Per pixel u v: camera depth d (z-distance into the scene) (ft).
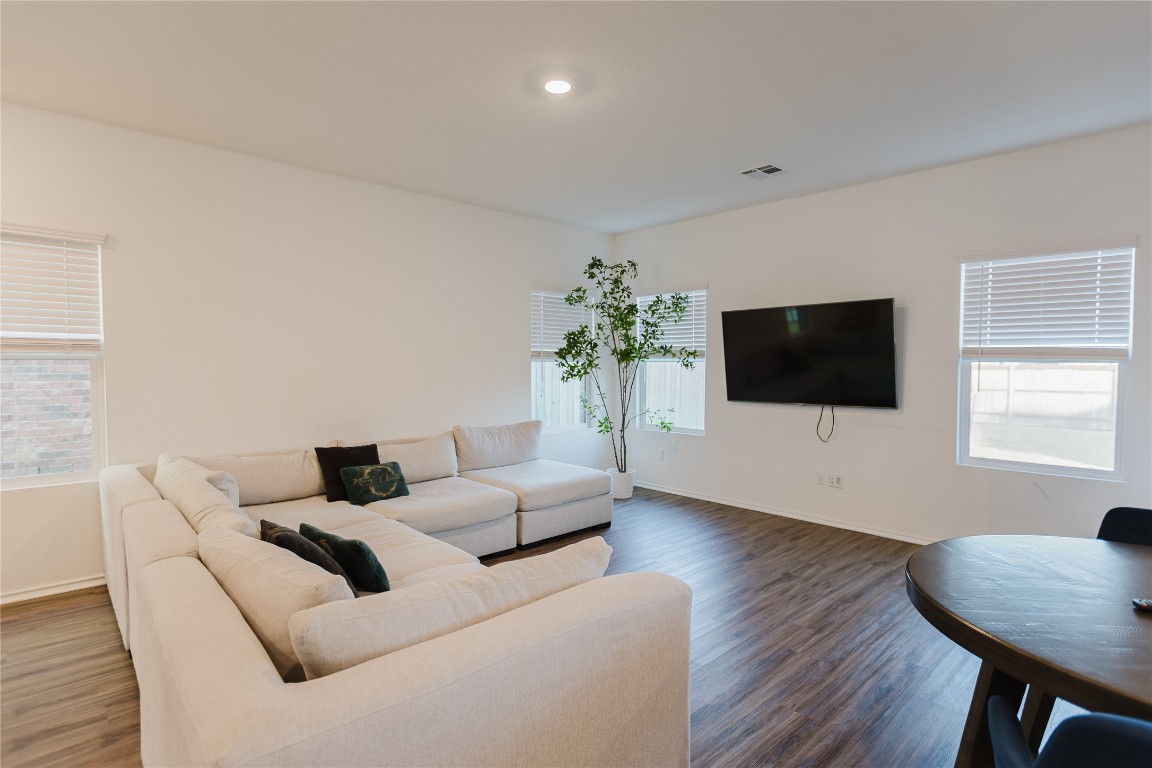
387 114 10.15
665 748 5.10
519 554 12.88
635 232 19.47
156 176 11.19
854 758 6.31
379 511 11.39
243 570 4.97
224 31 7.60
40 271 10.21
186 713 3.20
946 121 10.42
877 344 13.57
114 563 8.66
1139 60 8.25
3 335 9.89
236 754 2.81
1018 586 5.17
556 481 13.85
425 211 15.17
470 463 15.02
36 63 8.45
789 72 8.64
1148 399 10.63
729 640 8.89
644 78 8.84
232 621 4.14
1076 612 4.68
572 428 19.22
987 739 5.41
